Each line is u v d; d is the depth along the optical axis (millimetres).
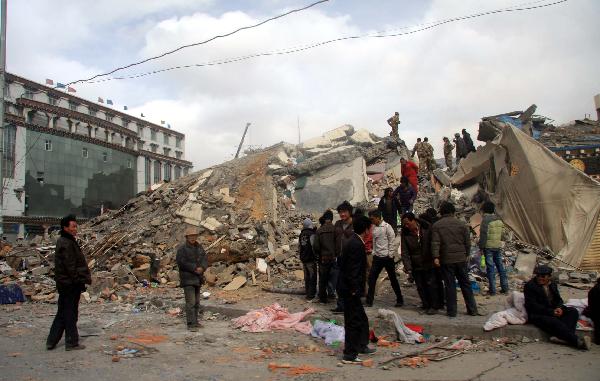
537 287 6605
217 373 5387
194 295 7984
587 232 11547
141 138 62656
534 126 23688
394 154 19938
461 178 16359
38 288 11836
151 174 58188
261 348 6578
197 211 14938
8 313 9742
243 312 8820
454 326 7004
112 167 50000
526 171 12617
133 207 18453
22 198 39031
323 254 9273
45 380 5129
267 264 12547
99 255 14195
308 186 17719
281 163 19438
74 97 51188
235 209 15477
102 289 11680
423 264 8133
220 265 12516
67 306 6559
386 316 7262
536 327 6547
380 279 10531
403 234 8492
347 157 18359
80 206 45219
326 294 9680
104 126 51031
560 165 12133
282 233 14680
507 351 6047
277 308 8586
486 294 9391
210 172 18531
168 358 6066
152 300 10406
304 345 6738
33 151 40938
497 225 9375
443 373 5191
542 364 5387
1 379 5168
